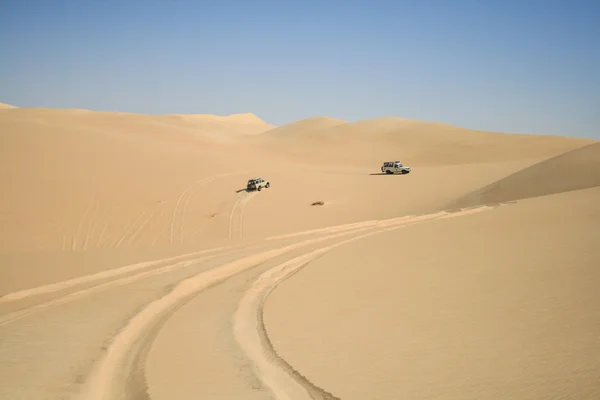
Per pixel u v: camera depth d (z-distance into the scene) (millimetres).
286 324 12188
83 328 12242
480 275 14859
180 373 9445
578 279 12844
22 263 19828
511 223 24391
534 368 8188
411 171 76938
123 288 16172
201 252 22875
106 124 122938
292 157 117875
